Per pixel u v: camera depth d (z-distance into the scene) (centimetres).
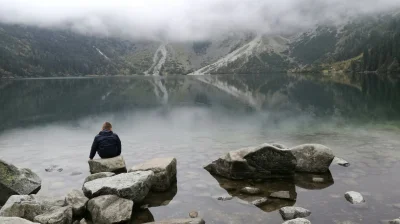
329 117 2970
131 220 941
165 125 2669
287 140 1970
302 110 3559
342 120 2772
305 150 1379
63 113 3606
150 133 2300
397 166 1370
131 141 2020
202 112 3553
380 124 2522
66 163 1543
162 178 1155
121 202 973
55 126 2719
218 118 3050
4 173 1145
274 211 966
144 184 1059
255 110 3656
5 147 1914
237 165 1273
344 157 1530
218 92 7119
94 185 1041
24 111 3834
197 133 2273
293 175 1300
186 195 1119
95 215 927
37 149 1853
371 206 969
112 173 1212
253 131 2312
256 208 990
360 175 1265
